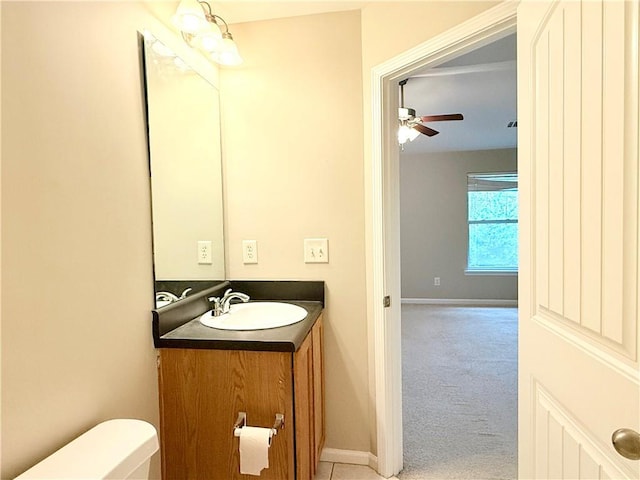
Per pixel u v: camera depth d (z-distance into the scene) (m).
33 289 0.87
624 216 0.66
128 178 1.23
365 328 1.85
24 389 0.85
